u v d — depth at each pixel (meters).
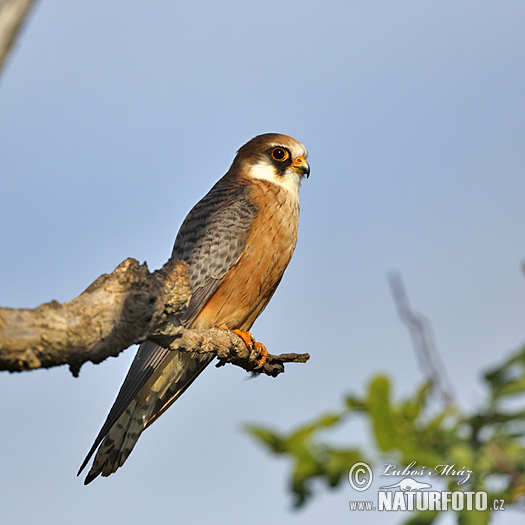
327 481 4.28
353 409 4.24
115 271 7.54
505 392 4.28
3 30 4.57
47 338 6.77
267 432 4.18
